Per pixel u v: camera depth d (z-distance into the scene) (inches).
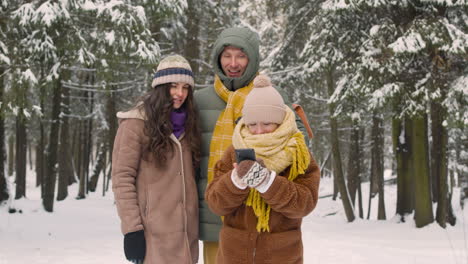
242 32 113.0
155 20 451.2
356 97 504.7
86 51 377.7
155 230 105.3
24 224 438.3
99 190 1088.8
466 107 433.7
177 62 110.6
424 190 496.7
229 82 113.4
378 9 484.1
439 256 319.9
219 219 111.5
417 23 429.4
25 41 363.6
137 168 108.1
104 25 370.3
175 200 107.7
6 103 337.1
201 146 114.5
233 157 86.5
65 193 802.2
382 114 615.5
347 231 496.7
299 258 86.0
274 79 605.9
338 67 563.5
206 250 115.7
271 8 649.6
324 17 519.8
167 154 108.2
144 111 109.1
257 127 83.0
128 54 377.7
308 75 557.3
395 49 417.7
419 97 457.1
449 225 504.1
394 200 902.4
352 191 721.6
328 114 663.8
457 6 464.4
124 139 107.3
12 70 339.9
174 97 109.9
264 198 79.1
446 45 414.9
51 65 413.4
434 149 503.2
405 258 311.4
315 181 85.0
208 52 602.5
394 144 585.0
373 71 451.8
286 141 82.0
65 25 371.9
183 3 423.8
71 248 324.2
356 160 698.8
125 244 102.8
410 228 494.6
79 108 854.5
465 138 651.5
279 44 697.6
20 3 382.9
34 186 1310.3
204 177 113.7
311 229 517.0
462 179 651.5
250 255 83.9
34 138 1072.8
